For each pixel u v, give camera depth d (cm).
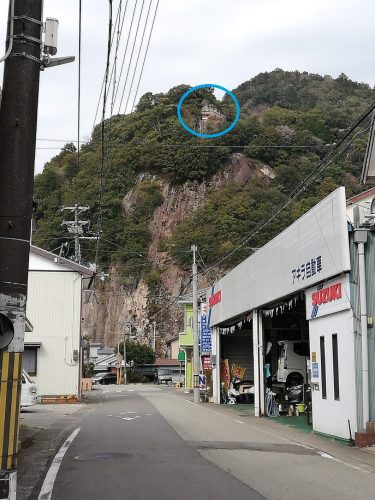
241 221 5556
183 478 827
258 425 1627
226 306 2478
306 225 1455
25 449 1177
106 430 1490
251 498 704
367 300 1211
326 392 1344
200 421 1728
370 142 1766
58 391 2861
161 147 5166
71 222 3616
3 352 635
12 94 684
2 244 659
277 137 4934
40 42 705
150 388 5684
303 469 902
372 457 1033
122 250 8744
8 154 674
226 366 2714
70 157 4612
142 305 9138
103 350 9069
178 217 7988
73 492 751
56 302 2948
